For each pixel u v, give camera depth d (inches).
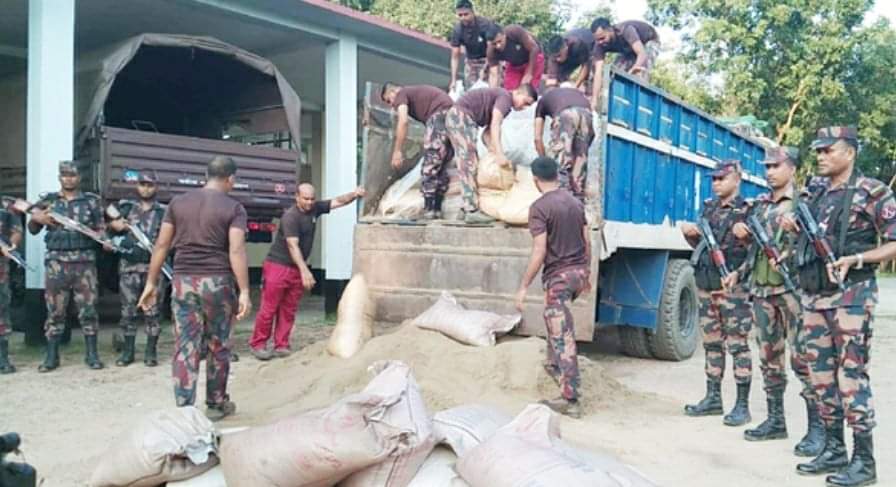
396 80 530.9
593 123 231.3
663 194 281.7
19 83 382.9
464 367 202.7
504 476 101.2
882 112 887.7
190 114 402.0
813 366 151.7
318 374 211.9
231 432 128.7
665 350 277.9
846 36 853.2
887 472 154.4
